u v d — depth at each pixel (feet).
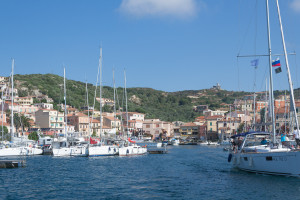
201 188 119.24
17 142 289.33
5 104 536.01
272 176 131.34
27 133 477.77
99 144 267.59
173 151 333.42
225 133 551.18
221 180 134.31
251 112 570.05
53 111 564.30
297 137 132.26
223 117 599.16
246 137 151.23
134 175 153.58
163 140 592.19
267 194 105.60
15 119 481.46
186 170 170.60
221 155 274.36
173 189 118.42
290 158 122.11
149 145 444.14
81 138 298.35
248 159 142.72
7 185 128.88
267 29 144.05
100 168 180.55
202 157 253.03
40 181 137.90
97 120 619.67
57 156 260.42
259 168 137.49
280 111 389.80
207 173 157.48
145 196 108.17
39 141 363.35
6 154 266.16
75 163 207.31
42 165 196.95
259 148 143.33
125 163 206.28
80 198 106.22
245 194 107.14
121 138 304.09
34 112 579.89
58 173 161.38
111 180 139.64
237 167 158.71
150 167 184.75
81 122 590.14
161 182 133.28
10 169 178.09
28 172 165.48
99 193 113.50
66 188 122.52
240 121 548.31
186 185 125.59
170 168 179.73
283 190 109.19
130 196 108.58
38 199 105.09
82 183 132.77
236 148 159.84
